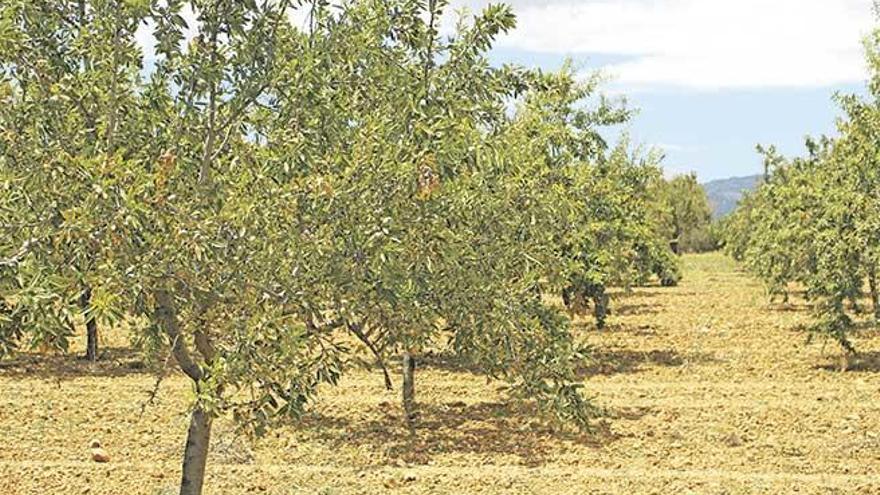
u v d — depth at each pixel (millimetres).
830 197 21141
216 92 7387
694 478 11883
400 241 6258
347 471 12172
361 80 7402
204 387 6094
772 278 30328
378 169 6293
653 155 24141
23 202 6246
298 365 6449
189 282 6164
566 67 20469
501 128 9164
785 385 18562
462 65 7582
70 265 5984
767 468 12500
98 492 11062
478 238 7738
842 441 13883
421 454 13203
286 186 6215
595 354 22609
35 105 6820
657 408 16141
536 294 7797
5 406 15727
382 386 18094
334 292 6344
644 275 27500
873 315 28250
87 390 17281
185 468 8070
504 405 16453
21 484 11328
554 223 9234
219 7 7379
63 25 7219
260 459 12789
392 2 7562
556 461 12867
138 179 6016
